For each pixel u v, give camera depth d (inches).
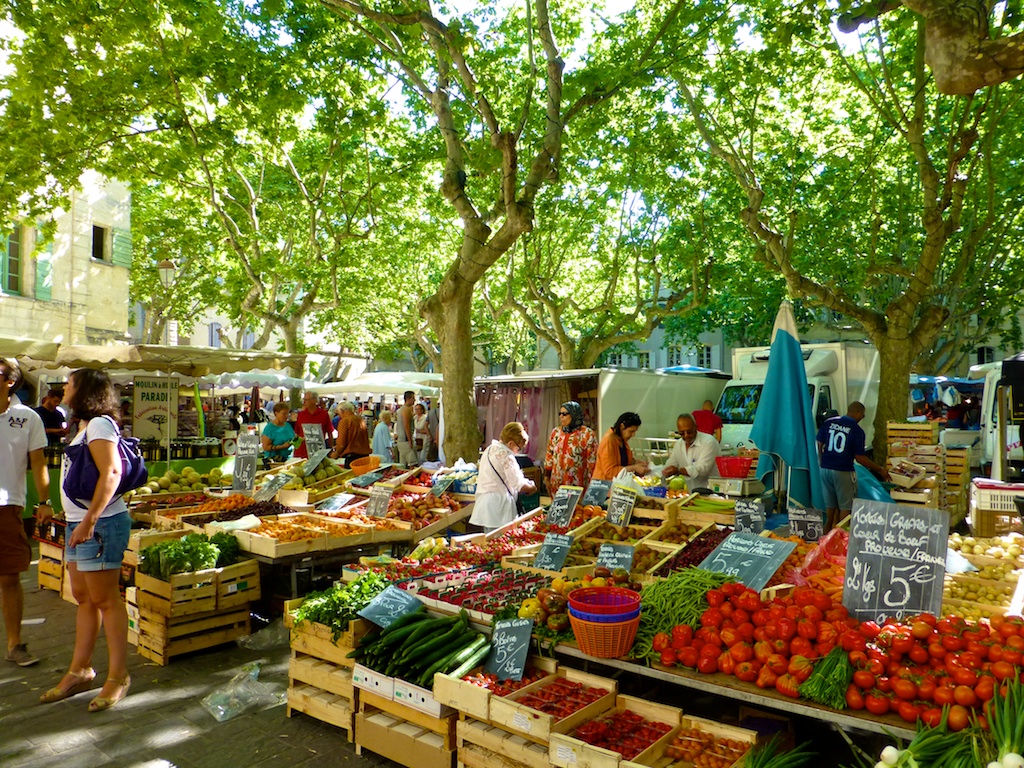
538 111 559.5
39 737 180.5
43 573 323.9
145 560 242.1
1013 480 543.5
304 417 565.9
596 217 810.2
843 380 586.9
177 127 485.7
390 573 222.1
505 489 316.5
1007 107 461.4
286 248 780.0
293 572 269.6
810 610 145.0
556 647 165.5
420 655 167.9
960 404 917.8
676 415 676.7
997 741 105.3
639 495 286.2
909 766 107.0
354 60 473.4
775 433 246.1
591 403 625.9
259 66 455.5
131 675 222.8
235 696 200.8
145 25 398.6
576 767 131.3
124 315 848.9
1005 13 307.1
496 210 444.1
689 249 794.2
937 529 147.8
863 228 737.6
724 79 514.6
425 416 683.4
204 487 402.3
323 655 189.9
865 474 349.7
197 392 616.4
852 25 227.9
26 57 399.9
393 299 1090.7
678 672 145.2
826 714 126.7
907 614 146.5
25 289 722.8
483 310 1209.4
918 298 489.7
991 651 124.3
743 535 189.2
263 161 634.8
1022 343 1175.6
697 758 131.6
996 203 612.1
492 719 147.6
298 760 170.7
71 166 479.8
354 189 605.9
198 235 880.9
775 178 665.0
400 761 165.0
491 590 200.7
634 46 421.1
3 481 218.4
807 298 528.1
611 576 188.1
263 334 745.0
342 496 352.2
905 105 577.3
